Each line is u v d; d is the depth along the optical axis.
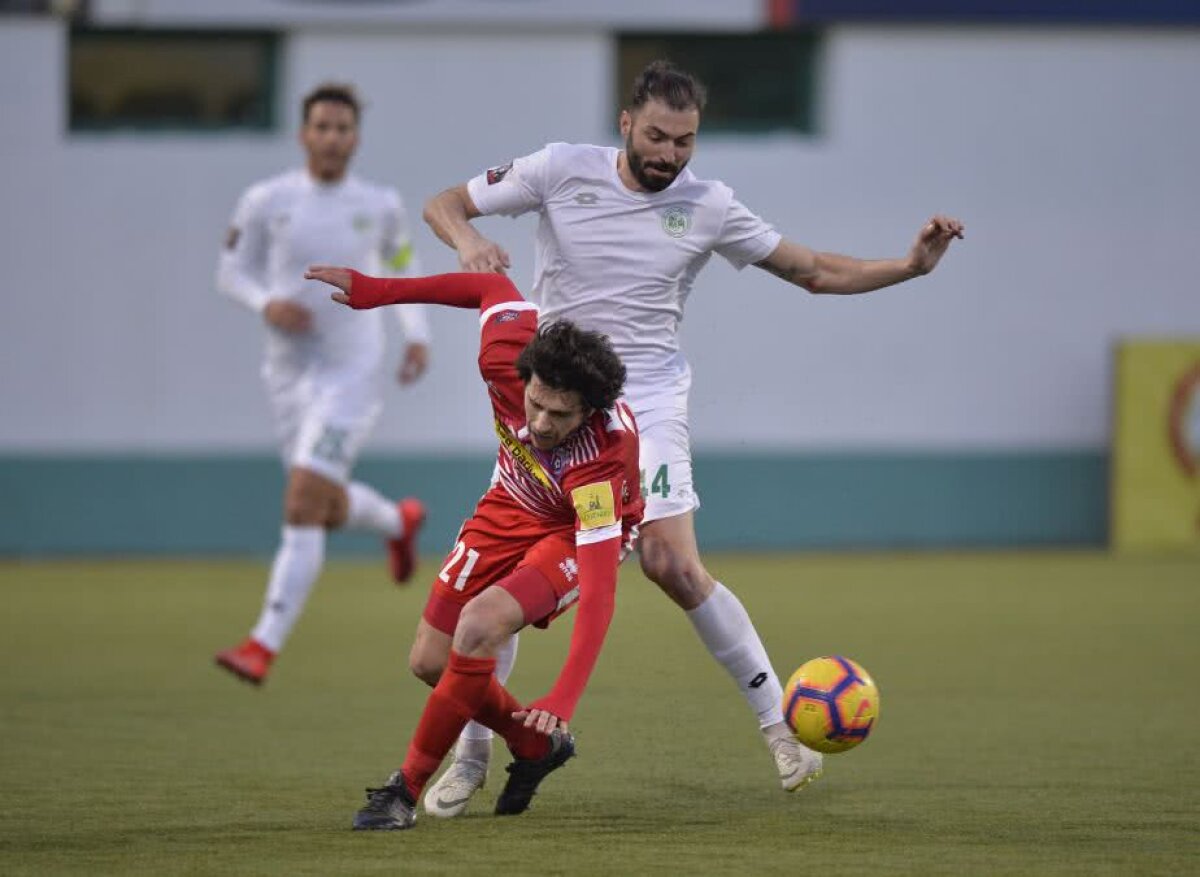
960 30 46.59
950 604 36.00
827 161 46.47
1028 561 44.44
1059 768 19.77
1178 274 47.62
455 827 16.39
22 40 43.44
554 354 15.23
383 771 19.48
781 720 18.42
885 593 37.81
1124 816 17.06
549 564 16.27
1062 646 30.33
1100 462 47.56
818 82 46.59
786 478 46.41
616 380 15.42
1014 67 46.84
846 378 46.56
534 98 45.41
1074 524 47.59
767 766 19.83
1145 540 46.81
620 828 16.39
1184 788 18.58
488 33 45.09
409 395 44.59
